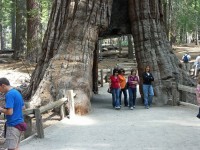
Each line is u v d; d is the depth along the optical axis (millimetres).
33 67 31656
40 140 10719
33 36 33656
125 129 12250
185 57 31172
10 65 33906
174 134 11438
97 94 22125
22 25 38938
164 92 17484
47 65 17375
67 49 16688
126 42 64938
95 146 10062
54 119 14234
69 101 14273
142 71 18312
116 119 14078
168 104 17281
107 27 18000
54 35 17797
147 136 11211
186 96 17453
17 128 7672
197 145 10070
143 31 18734
